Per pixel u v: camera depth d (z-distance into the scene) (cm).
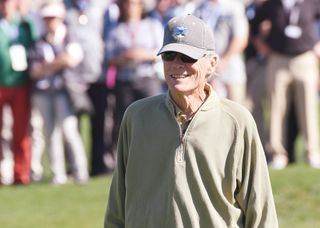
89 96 3005
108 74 2925
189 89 1276
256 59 3170
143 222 1298
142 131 1304
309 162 3041
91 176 3055
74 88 2864
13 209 2602
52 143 2873
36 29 2881
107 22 2948
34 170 3009
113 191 1359
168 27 1291
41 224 2448
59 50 2845
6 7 2866
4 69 2877
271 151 3047
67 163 2998
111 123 3069
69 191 2781
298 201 2536
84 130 4000
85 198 2692
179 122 1291
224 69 2981
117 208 1355
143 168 1304
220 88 2977
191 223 1270
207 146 1278
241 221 1300
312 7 3005
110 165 3081
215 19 2959
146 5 2925
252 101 3175
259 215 1292
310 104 3030
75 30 2942
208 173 1275
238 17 2959
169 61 1277
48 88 2845
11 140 2944
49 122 2866
